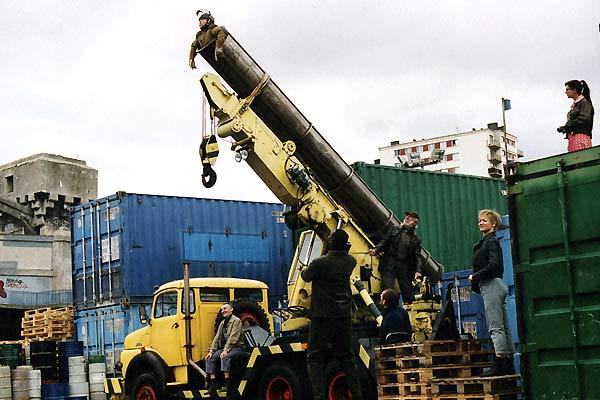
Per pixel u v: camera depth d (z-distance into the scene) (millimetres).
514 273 8641
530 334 8430
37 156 52438
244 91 13406
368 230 14250
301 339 12172
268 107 13461
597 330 7906
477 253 10031
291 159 13430
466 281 15141
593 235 8055
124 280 20578
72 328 24125
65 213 52594
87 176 54188
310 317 9141
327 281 9125
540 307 8422
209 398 13688
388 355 10977
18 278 42281
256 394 12867
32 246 43188
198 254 21797
